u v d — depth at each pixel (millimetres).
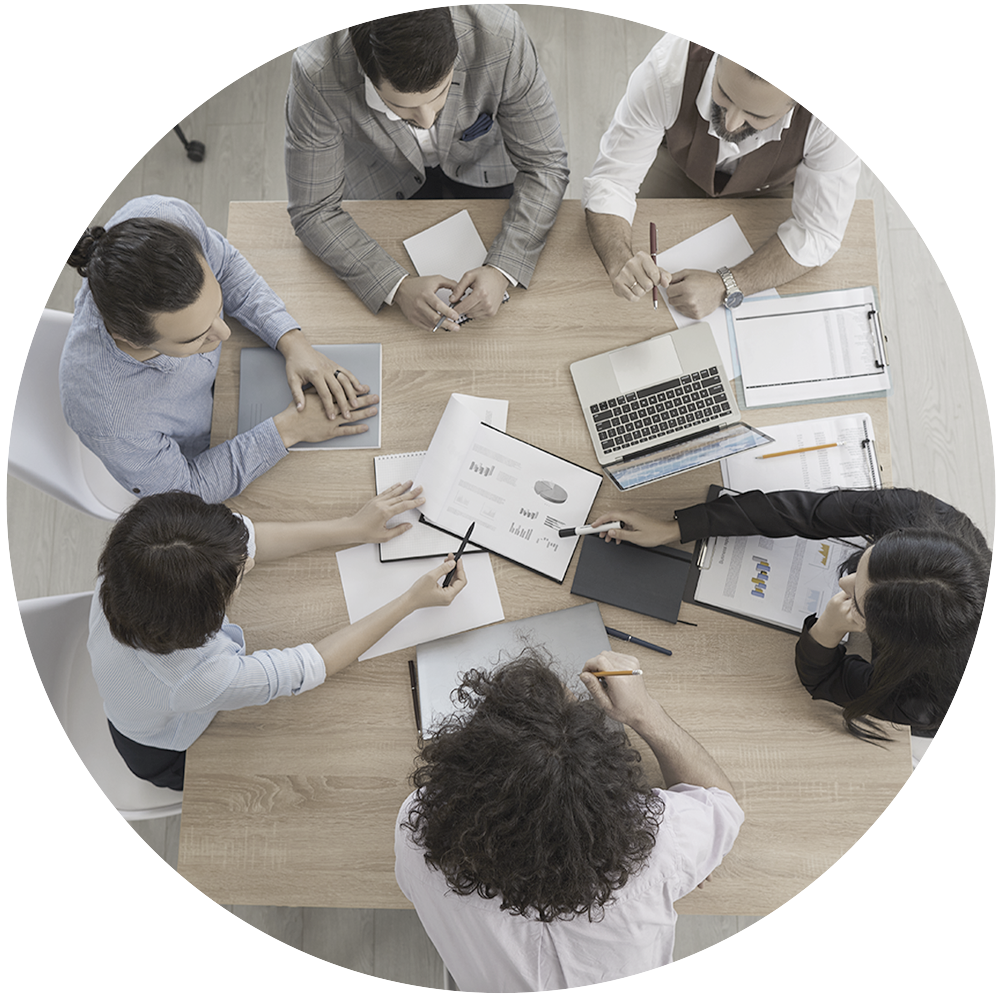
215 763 1538
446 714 1537
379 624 1548
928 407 2543
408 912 2152
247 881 1503
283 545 1596
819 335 1713
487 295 1698
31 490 2469
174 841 2178
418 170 1901
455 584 1587
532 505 1657
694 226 1777
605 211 1742
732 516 1573
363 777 1531
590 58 2705
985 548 1452
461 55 1630
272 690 1474
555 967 1229
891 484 1668
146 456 1586
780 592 1605
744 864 1502
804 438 1681
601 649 1575
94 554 2428
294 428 1667
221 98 2715
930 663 1360
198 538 1291
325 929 2143
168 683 1416
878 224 2641
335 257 1725
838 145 1639
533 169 1770
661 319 1728
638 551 1631
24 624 1653
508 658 1568
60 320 1722
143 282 1303
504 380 1714
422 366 1723
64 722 1715
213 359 1693
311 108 1615
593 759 1109
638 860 1156
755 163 1797
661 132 1756
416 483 1657
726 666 1576
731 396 1686
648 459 1626
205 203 2656
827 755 1534
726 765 1534
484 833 1082
